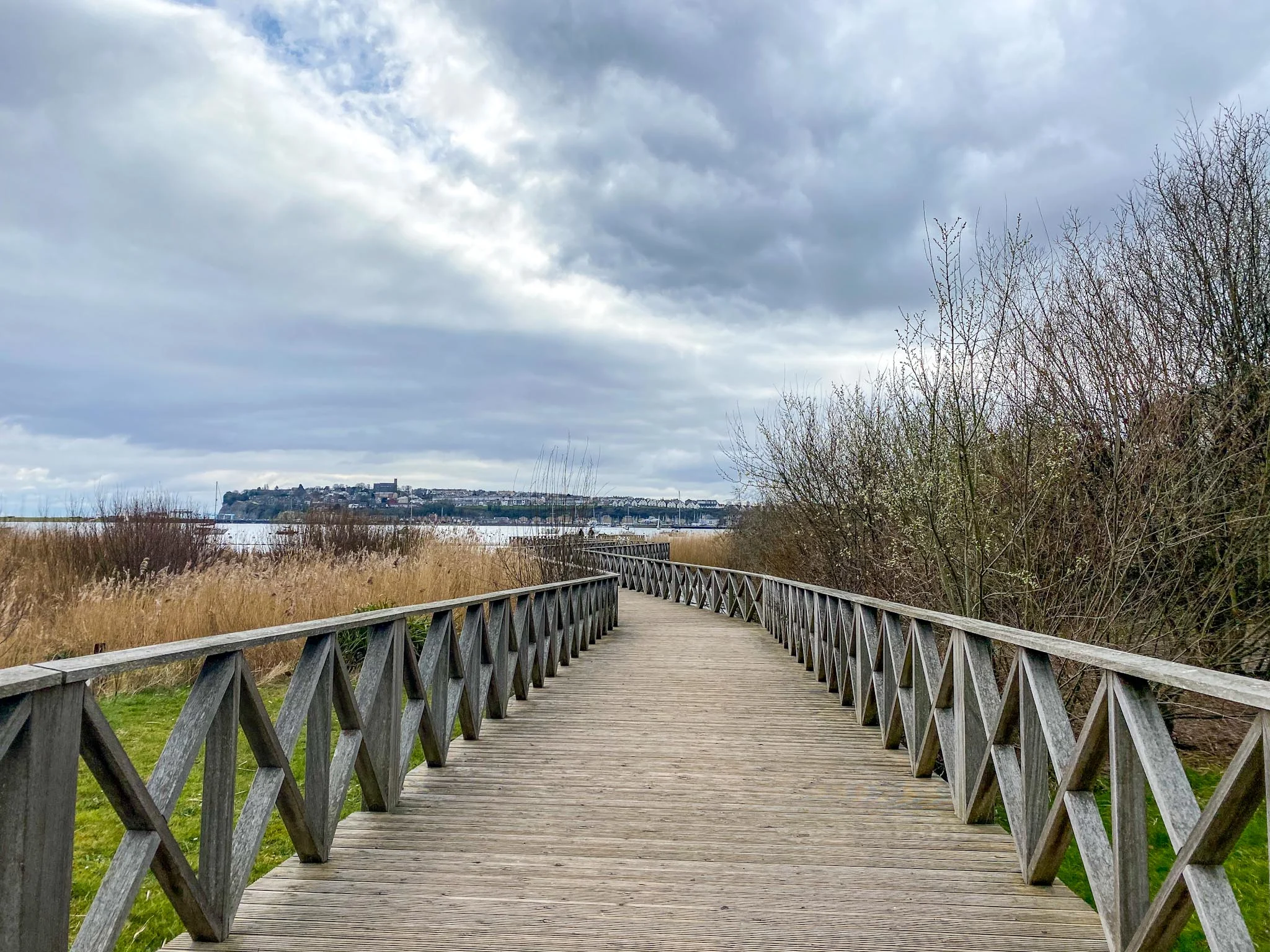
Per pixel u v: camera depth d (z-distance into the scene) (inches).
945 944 105.9
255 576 432.1
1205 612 250.4
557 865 131.8
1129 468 226.1
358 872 128.0
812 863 133.9
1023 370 253.4
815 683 309.0
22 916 70.5
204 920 100.9
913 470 292.0
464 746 212.5
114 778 83.6
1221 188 301.0
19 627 358.0
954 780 160.6
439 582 469.4
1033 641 118.6
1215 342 282.4
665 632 487.5
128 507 581.0
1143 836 94.4
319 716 131.0
